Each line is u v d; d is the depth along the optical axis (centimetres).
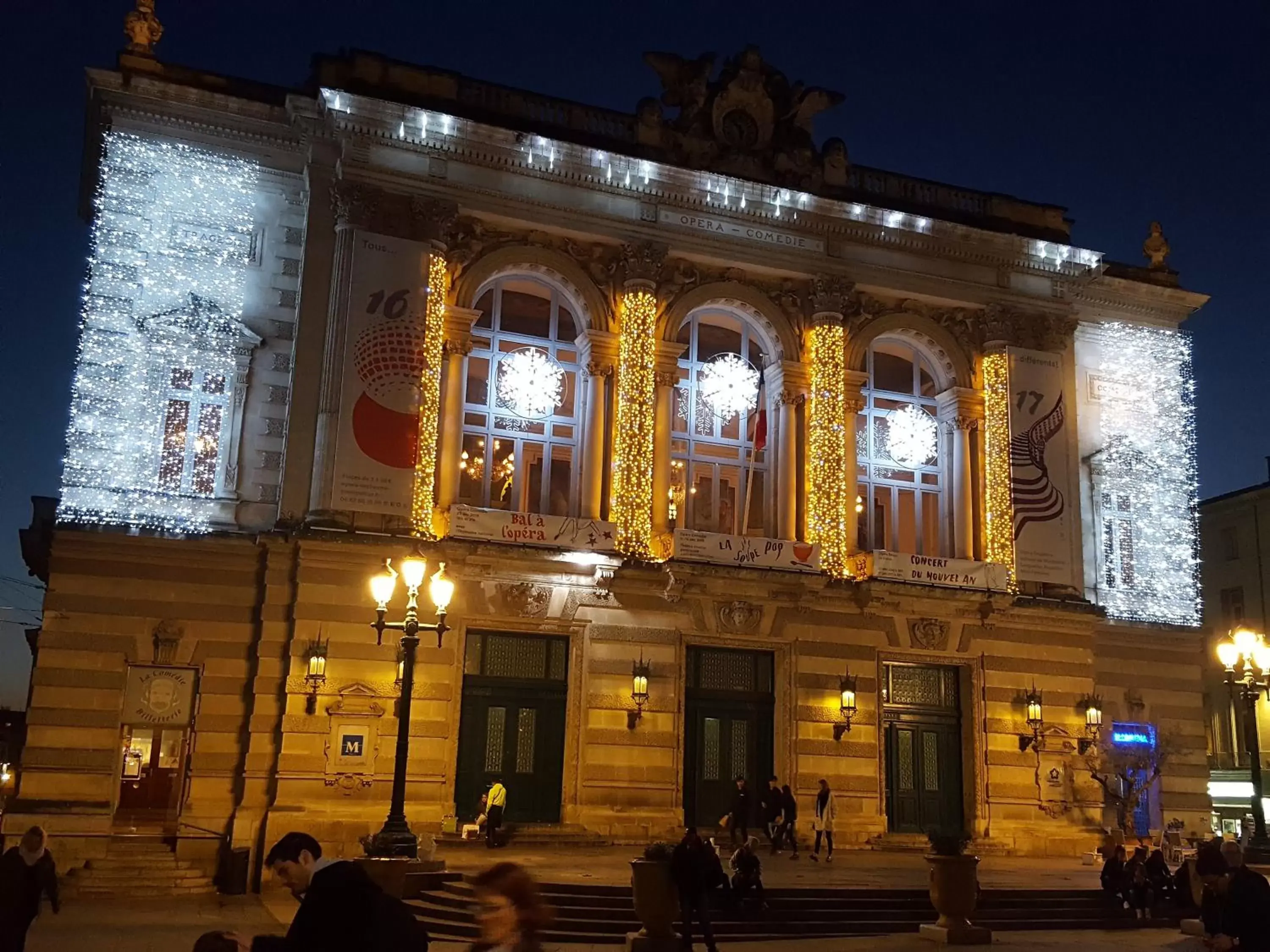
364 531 2912
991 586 3434
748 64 3569
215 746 2775
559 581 3084
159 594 2806
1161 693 3762
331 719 2803
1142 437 3919
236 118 3097
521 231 3288
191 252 3023
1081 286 3850
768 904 2194
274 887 2628
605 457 3278
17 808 2619
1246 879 1160
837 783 3247
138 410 2916
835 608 3344
